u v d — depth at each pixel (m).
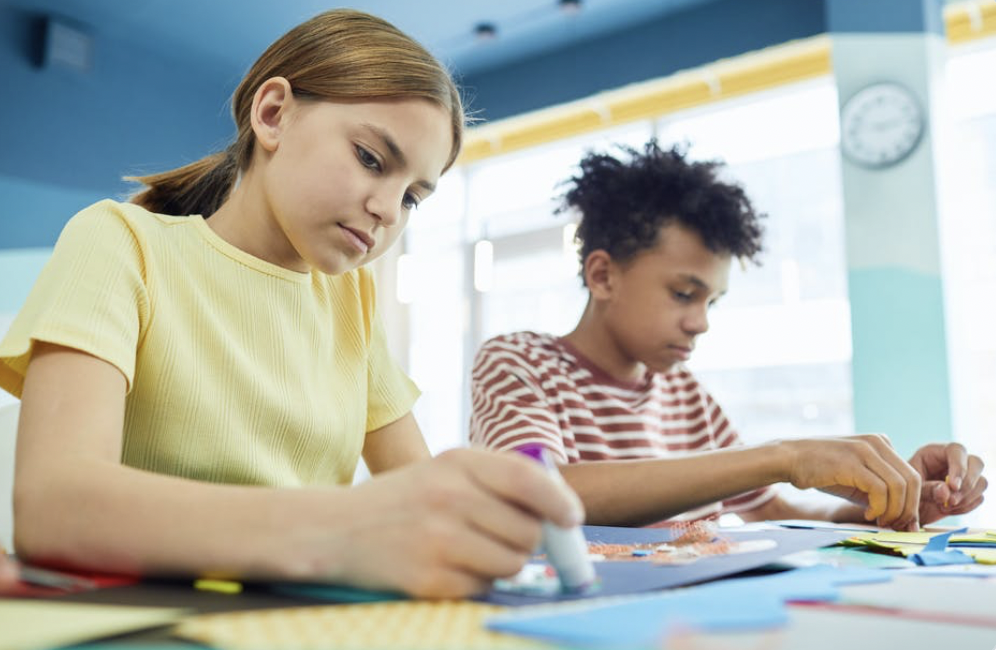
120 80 3.60
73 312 0.51
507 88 3.80
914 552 0.50
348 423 0.76
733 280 3.13
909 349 2.56
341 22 0.64
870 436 0.75
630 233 1.04
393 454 0.83
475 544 0.31
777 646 0.23
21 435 0.46
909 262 2.59
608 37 3.53
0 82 3.27
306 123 0.61
